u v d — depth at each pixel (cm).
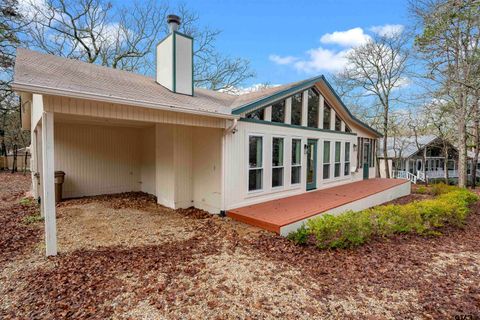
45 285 299
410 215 528
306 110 862
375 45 1792
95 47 1452
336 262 381
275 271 350
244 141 667
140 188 988
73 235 483
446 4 998
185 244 447
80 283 305
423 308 270
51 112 371
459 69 1162
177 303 271
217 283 315
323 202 708
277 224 506
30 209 661
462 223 593
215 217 624
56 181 769
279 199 752
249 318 250
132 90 513
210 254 404
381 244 457
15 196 854
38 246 421
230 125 615
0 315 246
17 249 408
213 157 657
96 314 249
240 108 629
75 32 1391
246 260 384
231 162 640
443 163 2470
